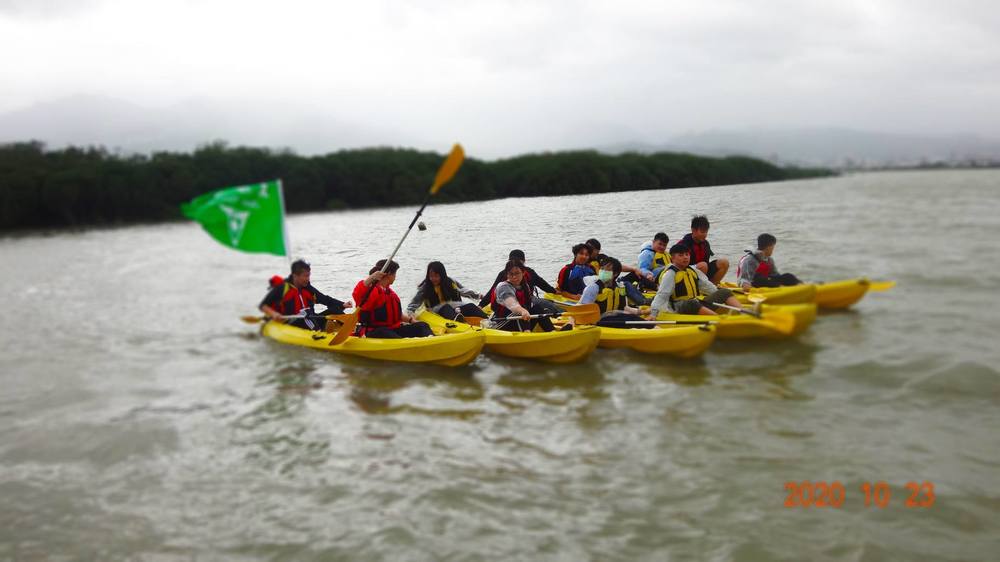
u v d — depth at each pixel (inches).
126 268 923.4
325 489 193.2
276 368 317.7
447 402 261.3
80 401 297.4
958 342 305.6
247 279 768.9
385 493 188.4
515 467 201.2
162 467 217.3
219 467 213.8
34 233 1651.1
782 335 318.7
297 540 167.5
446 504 180.4
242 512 183.5
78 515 187.8
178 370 336.2
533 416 242.7
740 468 194.5
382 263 333.4
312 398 273.7
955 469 189.9
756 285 379.6
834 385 261.4
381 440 226.5
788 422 227.3
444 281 349.7
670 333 300.5
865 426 221.9
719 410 239.9
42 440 249.4
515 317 320.5
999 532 158.4
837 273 440.8
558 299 367.2
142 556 164.7
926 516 166.2
